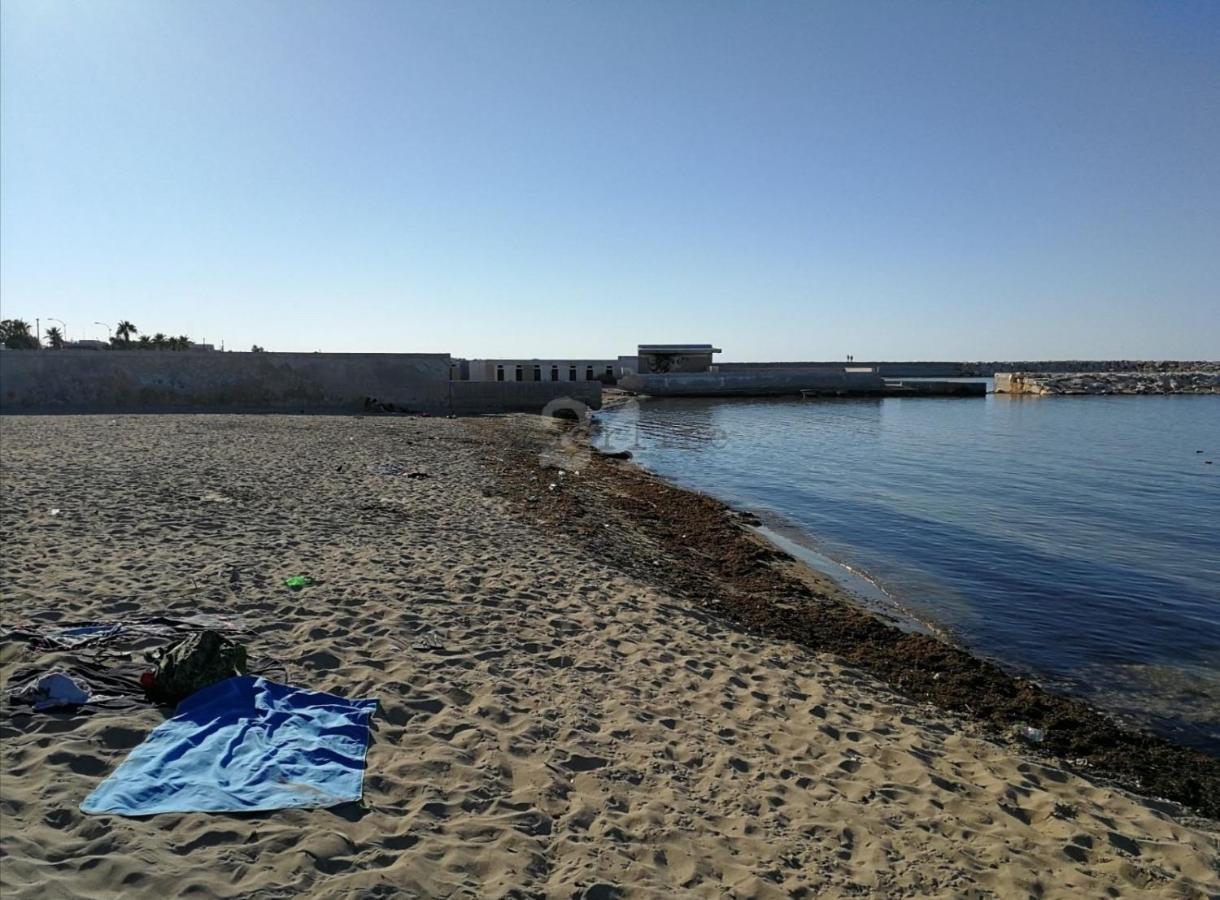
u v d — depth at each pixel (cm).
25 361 3647
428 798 484
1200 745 790
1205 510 2023
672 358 7962
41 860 365
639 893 420
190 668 575
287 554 1035
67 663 606
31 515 1139
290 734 531
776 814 536
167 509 1253
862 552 1567
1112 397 8062
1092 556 1544
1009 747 753
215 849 398
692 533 1639
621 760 580
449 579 990
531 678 714
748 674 818
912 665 956
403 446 2495
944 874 486
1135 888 500
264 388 4034
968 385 8012
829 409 5925
